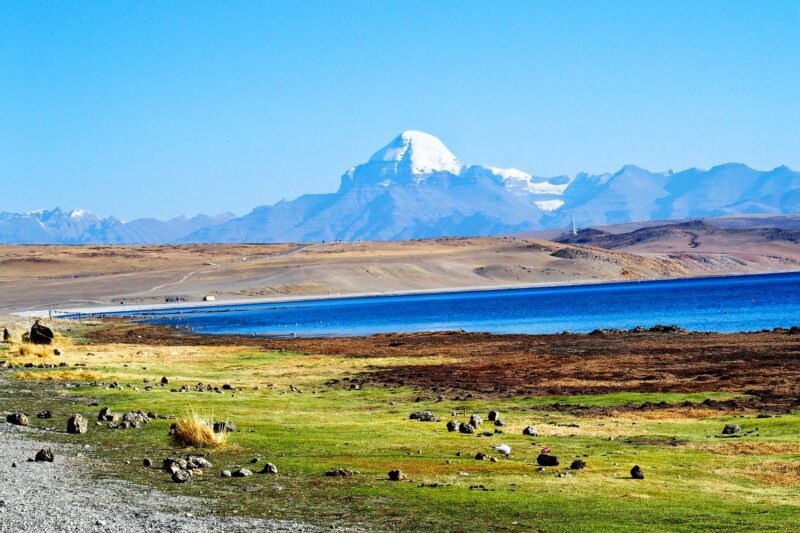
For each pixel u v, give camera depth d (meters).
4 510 19.61
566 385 52.34
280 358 75.38
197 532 17.95
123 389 47.69
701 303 179.88
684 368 59.03
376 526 19.09
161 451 28.92
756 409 39.34
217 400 43.31
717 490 22.91
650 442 30.98
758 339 77.62
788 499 21.77
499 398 46.62
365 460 27.39
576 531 18.56
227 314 198.00
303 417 37.47
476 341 93.12
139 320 174.75
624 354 71.44
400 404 43.38
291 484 23.72
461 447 29.75
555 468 25.98
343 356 77.56
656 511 20.39
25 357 69.50
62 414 37.81
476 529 18.83
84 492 22.11
